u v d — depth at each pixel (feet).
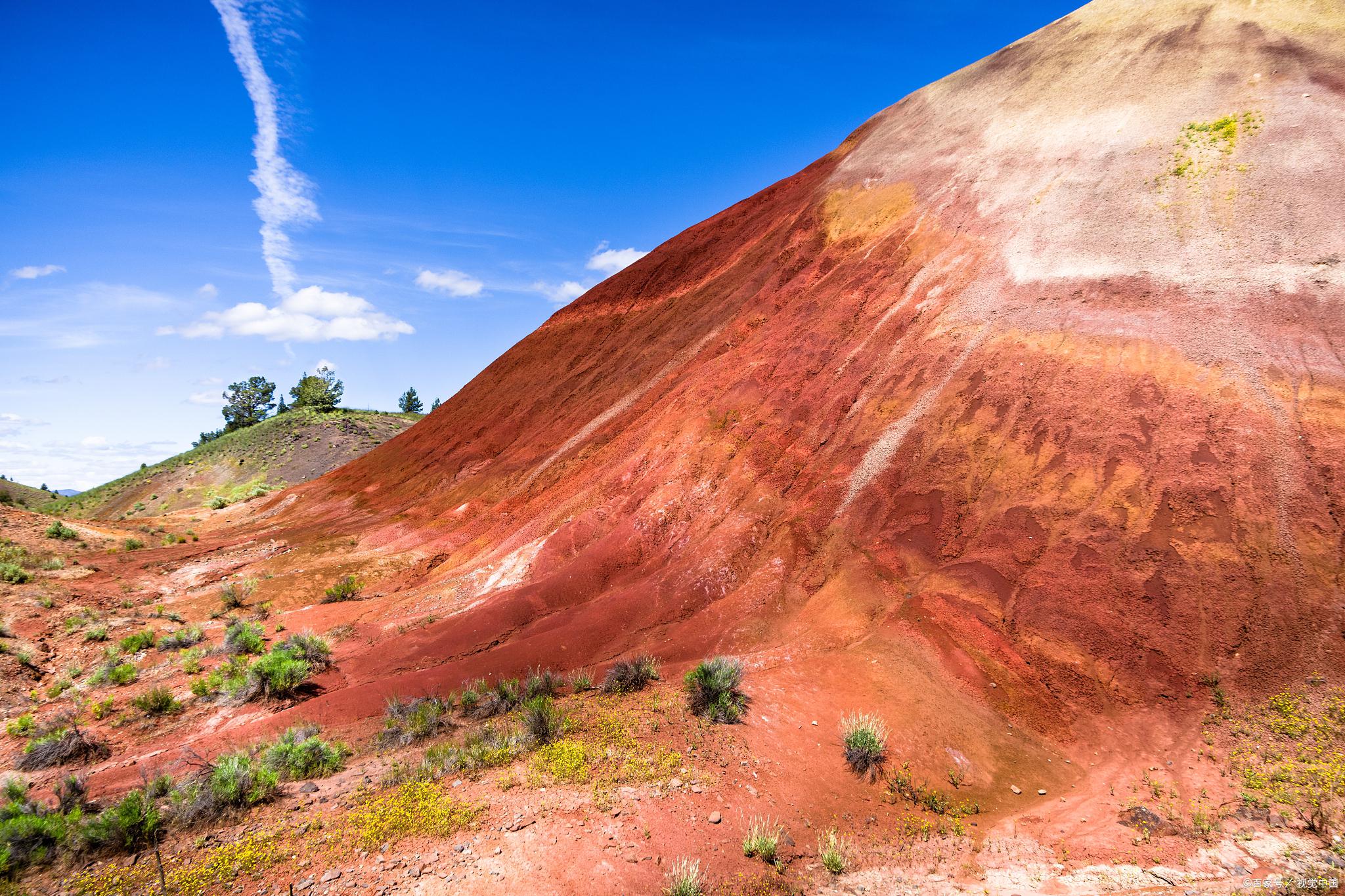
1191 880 24.81
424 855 24.71
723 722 36.45
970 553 47.83
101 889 21.95
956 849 28.45
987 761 35.17
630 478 68.03
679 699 39.29
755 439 64.69
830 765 34.17
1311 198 56.18
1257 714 34.76
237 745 36.88
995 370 56.85
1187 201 61.26
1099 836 28.76
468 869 24.03
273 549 94.73
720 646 46.88
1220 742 34.04
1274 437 43.93
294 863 23.90
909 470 54.54
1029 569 44.91
